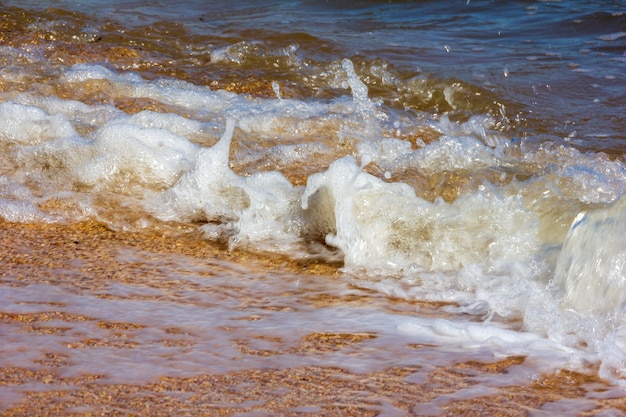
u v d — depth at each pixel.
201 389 7.14
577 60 19.31
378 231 10.41
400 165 12.87
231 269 10.03
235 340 8.13
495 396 7.12
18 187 12.06
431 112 16.19
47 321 8.42
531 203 10.61
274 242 10.76
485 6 24.62
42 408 6.76
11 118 13.49
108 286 9.41
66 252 10.37
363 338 8.23
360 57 18.75
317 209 10.94
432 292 9.41
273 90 16.59
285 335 8.27
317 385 7.26
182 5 23.78
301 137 14.05
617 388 7.29
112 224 11.25
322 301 9.19
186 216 11.47
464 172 12.15
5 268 9.84
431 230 10.30
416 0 24.81
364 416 6.75
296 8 24.02
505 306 8.95
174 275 9.79
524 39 21.31
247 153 13.16
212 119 14.64
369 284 9.65
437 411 6.86
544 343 8.12
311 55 18.94
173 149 12.54
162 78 16.86
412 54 19.38
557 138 14.44
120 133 12.62
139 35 19.92
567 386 7.34
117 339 8.06
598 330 8.27
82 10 21.86
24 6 21.47
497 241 10.02
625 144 14.17
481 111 16.06
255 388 7.18
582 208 10.27
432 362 7.74
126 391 7.07
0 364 7.49
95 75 16.39
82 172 12.35
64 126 13.31
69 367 7.46
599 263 8.93
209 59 18.59
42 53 17.86
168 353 7.79
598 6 24.16
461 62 18.83
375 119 15.23
